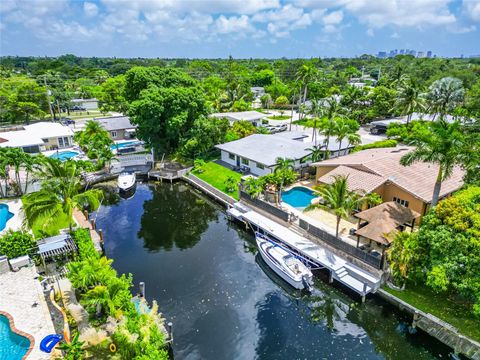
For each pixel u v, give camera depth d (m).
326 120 52.81
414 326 24.78
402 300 26.05
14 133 65.06
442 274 22.97
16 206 40.84
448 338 22.97
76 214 40.31
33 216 29.14
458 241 23.22
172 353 22.62
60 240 31.11
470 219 23.88
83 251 28.12
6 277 27.50
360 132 79.38
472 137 34.34
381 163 41.12
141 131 59.62
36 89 92.31
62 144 66.88
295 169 49.84
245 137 60.91
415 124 67.44
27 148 60.50
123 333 20.61
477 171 32.31
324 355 23.05
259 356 22.75
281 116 100.75
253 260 33.88
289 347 23.61
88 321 23.58
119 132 74.69
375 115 88.94
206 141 59.53
